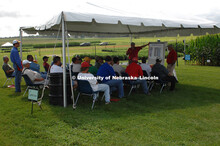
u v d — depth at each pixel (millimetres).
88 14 5070
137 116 4656
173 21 6395
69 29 11023
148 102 5801
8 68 7820
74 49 52188
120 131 3869
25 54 40031
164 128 4027
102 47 58781
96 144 3385
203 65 16125
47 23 5441
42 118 4492
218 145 3393
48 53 42344
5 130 3891
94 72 6645
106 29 11805
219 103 5793
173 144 3400
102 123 4227
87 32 11953
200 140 3566
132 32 13227
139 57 22531
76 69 6695
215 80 9422
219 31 7980
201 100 6086
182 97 6391
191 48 16781
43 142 3447
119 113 4848
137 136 3672
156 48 8820
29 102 5715
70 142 3438
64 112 4855
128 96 6406
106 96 5453
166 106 5469
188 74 11305
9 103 5609
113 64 7082
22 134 3734
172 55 7836
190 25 6676
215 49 15422
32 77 5988
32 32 9359
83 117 4551
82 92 5258
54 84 5301
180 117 4648
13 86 7883
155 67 6824
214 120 4508
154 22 5992
